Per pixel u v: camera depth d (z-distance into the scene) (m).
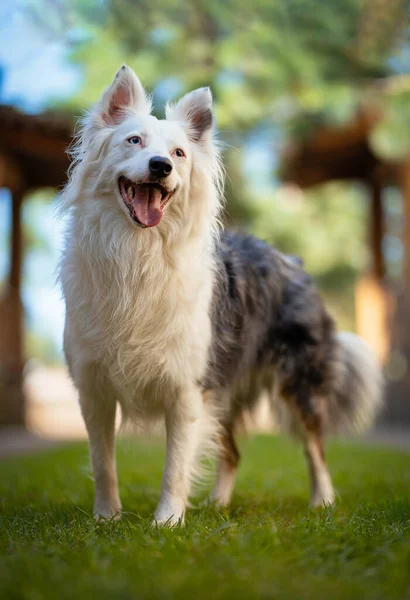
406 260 13.91
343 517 4.10
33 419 17.19
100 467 4.58
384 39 13.96
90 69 12.56
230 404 5.36
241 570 2.89
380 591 2.68
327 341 5.88
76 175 4.49
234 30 13.04
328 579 2.84
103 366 4.43
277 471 7.31
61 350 4.94
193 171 4.58
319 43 13.56
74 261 4.43
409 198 13.60
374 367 6.50
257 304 5.44
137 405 4.55
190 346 4.44
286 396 5.70
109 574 2.83
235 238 5.72
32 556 3.11
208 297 4.64
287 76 12.98
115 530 3.86
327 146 14.86
